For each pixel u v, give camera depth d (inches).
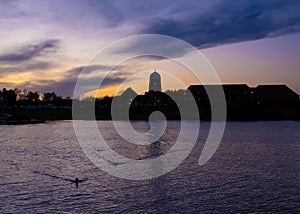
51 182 1280.8
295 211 941.2
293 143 2460.6
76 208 984.9
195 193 1125.7
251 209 962.1
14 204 1011.9
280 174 1387.8
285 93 6491.1
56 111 7691.9
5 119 5629.9
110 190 1170.0
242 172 1438.2
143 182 1283.2
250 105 6176.2
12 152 2140.7
